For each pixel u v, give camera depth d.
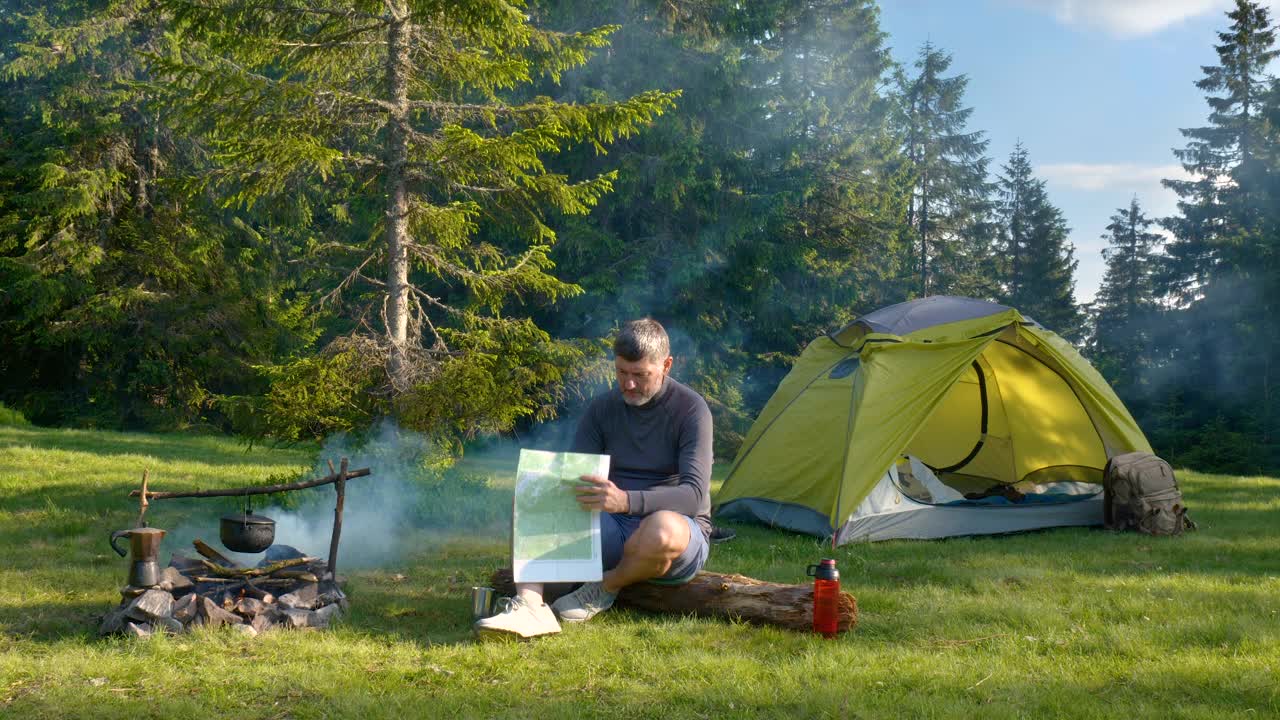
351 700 3.15
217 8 7.68
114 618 3.90
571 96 16.28
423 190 8.95
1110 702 3.22
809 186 18.56
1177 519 7.40
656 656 3.70
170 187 8.06
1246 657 3.71
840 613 4.11
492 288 8.88
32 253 17.59
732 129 18.23
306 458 12.66
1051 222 44.75
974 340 7.52
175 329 18.56
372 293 8.82
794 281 21.02
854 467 7.02
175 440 15.09
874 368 7.43
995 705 3.14
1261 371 28.27
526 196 8.80
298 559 4.41
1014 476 8.80
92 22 16.91
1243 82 35.84
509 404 8.47
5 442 12.50
